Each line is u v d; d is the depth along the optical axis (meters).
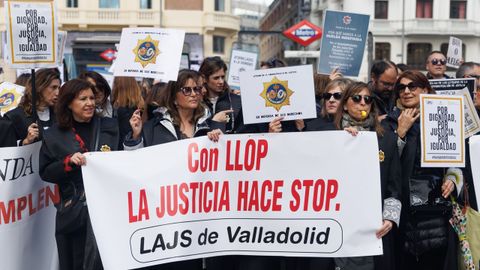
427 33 42.69
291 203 4.04
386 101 5.78
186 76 4.20
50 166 4.05
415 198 4.25
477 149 4.36
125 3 35.47
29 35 4.64
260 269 4.10
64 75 8.55
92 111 4.22
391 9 43.00
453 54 8.78
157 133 4.23
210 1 36.06
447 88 4.83
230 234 4.08
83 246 4.27
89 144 4.27
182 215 4.02
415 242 4.25
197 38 35.31
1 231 4.33
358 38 6.57
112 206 3.90
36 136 4.55
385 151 4.05
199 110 4.38
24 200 4.46
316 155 4.00
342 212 3.98
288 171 4.04
